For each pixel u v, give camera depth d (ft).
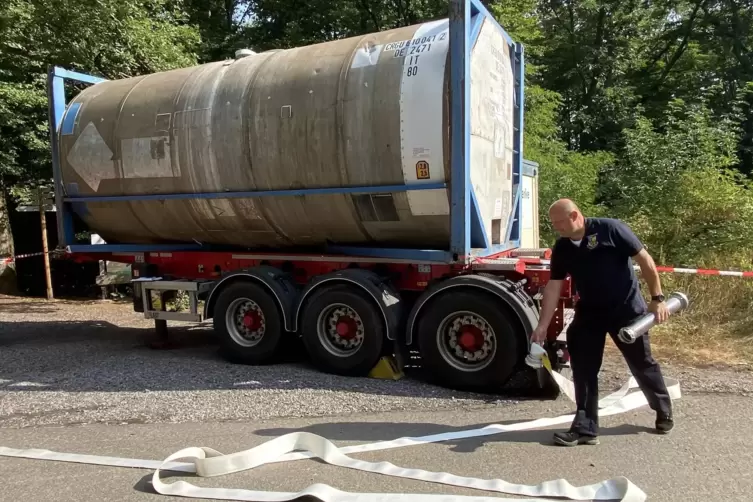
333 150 20.38
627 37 78.64
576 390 14.40
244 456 13.43
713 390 18.20
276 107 21.24
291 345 24.09
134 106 24.41
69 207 26.81
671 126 43.65
